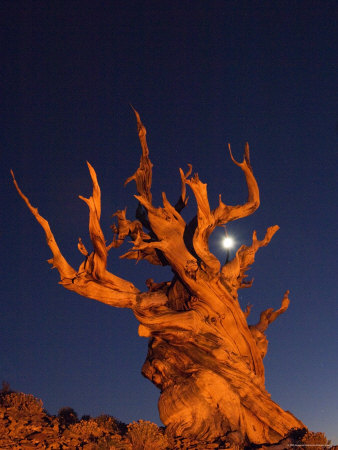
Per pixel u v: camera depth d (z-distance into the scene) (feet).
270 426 53.83
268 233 62.69
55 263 54.03
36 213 53.52
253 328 62.75
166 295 59.31
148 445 43.24
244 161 61.52
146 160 58.95
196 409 51.08
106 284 54.49
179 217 58.03
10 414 45.34
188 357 55.52
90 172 51.62
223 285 57.31
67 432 42.88
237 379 54.49
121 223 58.29
